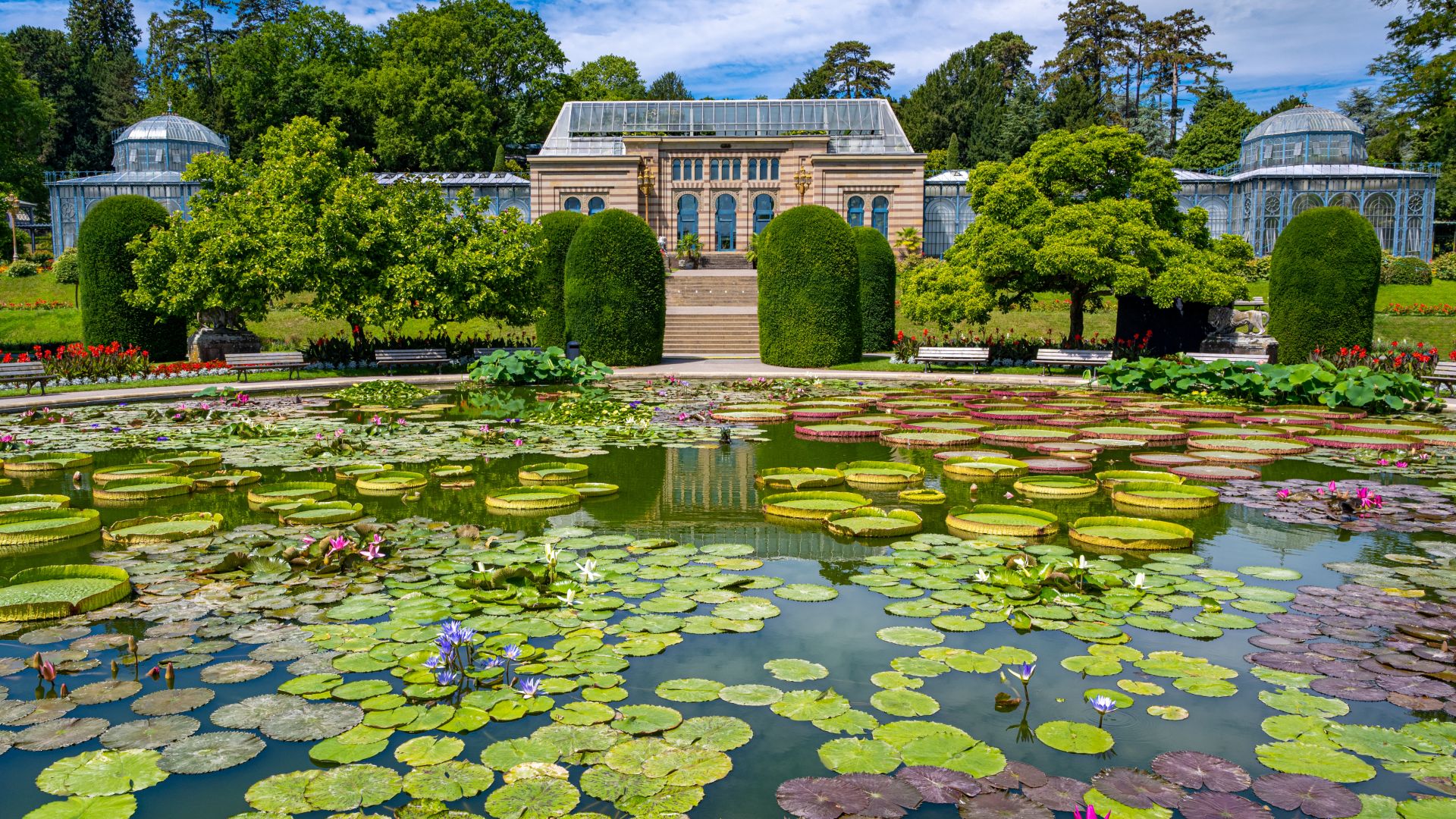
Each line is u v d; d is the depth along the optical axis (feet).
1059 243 59.52
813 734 10.87
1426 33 85.10
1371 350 64.34
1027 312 96.07
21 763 10.08
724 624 14.47
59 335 89.30
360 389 49.21
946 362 65.41
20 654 13.24
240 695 11.83
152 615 14.93
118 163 138.41
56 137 185.06
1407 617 14.90
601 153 136.46
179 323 66.08
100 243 62.75
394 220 60.85
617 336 65.77
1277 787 9.58
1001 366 65.51
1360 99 197.16
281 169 61.21
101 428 35.60
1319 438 33.09
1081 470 27.14
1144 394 48.83
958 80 195.93
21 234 161.99
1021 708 11.62
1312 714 11.35
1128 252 60.03
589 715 11.23
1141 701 11.86
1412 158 158.71
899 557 18.31
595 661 13.00
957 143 167.43
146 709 11.42
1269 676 12.59
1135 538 19.20
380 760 10.16
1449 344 80.79
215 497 23.79
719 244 133.49
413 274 59.06
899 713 11.40
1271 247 131.75
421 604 15.42
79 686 12.14
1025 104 174.29
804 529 20.76
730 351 79.56
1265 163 143.33
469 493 24.59
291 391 51.06
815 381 57.31
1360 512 22.15
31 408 41.68
